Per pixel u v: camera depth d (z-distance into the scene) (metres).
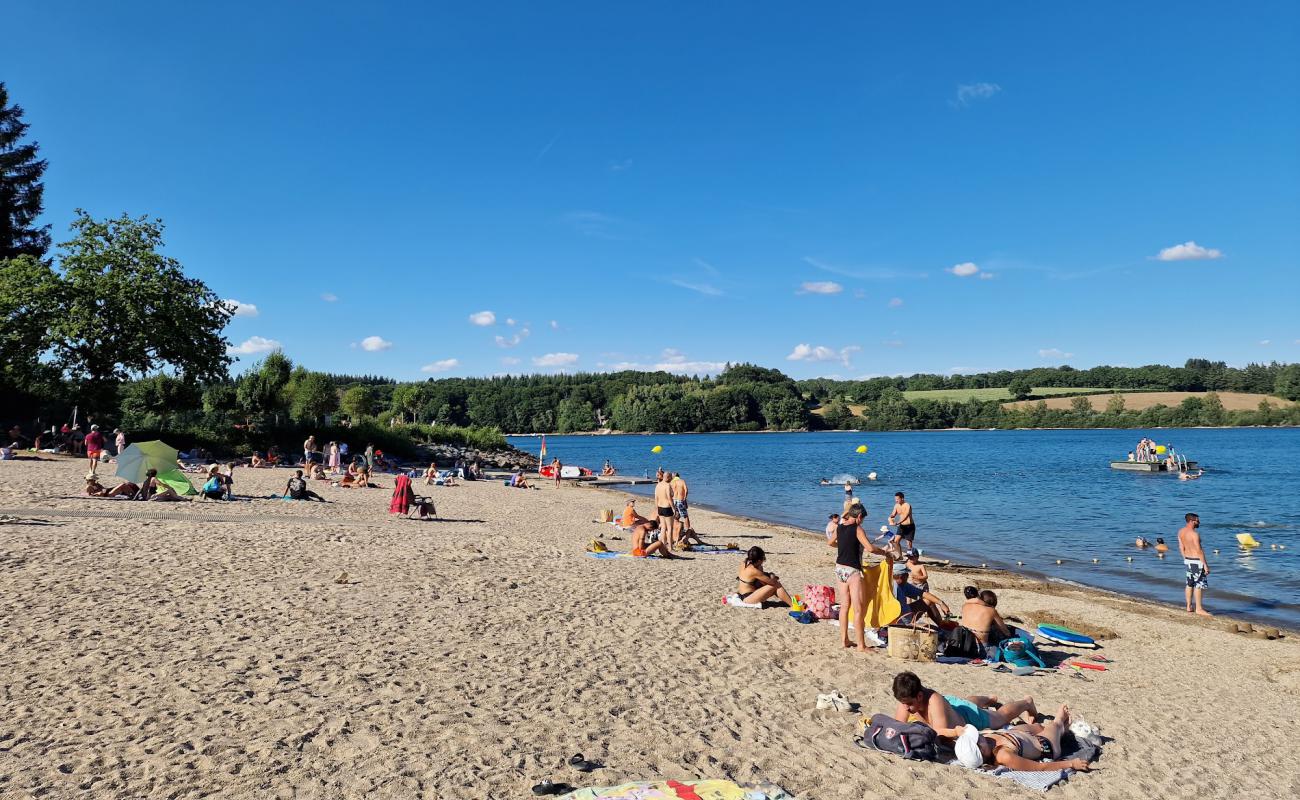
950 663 9.20
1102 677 9.24
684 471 59.25
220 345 41.97
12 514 15.27
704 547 18.62
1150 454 57.47
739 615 11.02
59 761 5.15
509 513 24.41
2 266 39.38
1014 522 27.91
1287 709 8.41
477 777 5.27
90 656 7.31
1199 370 171.25
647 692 7.42
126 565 11.26
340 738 5.80
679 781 5.40
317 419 55.94
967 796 5.57
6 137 54.22
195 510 18.61
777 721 6.87
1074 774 6.16
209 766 5.20
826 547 20.27
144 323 38.72
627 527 21.09
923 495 38.78
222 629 8.50
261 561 12.38
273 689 6.77
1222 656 10.67
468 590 11.37
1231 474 52.16
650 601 11.56
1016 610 13.28
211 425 43.84
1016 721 6.91
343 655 7.86
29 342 37.03
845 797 5.39
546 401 192.75
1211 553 21.03
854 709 7.31
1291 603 15.12
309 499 23.19
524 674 7.68
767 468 62.72
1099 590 16.20
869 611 9.81
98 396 39.44
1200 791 6.03
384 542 15.32
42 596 9.27
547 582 12.47
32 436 38.12
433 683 7.20
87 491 19.42
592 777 5.39
